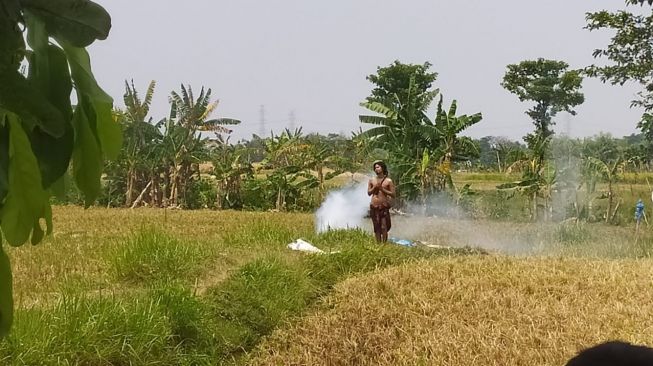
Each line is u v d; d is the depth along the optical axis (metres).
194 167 32.38
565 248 15.91
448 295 8.76
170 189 31.19
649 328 6.97
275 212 28.62
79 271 10.58
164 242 10.54
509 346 6.56
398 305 8.48
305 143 32.03
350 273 11.34
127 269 9.79
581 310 7.90
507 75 38.59
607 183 27.95
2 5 1.19
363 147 28.98
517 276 9.81
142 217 22.39
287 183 30.78
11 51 1.19
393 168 25.55
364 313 8.23
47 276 10.17
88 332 6.21
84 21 1.29
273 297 9.10
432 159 25.42
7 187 1.27
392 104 27.16
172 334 7.23
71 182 1.45
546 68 37.78
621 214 25.66
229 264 10.66
